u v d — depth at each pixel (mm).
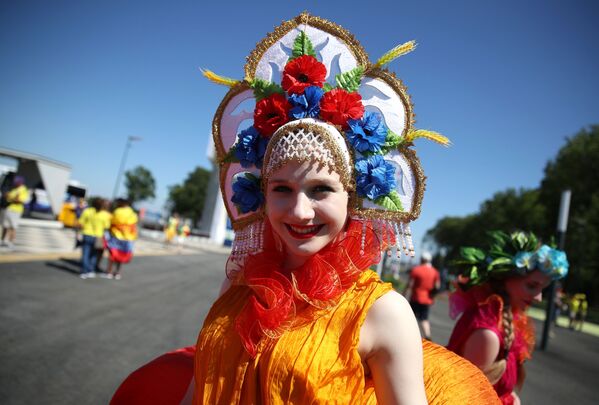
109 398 3328
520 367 2352
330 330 1057
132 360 4219
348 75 1406
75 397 3271
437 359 1503
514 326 2260
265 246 1461
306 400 990
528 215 33531
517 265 2213
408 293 7562
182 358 1801
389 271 13008
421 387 1003
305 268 1204
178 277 11109
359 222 1334
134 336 5051
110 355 4273
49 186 19578
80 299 6523
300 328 1087
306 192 1169
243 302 1287
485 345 2035
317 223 1173
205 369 1188
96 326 5223
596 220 27984
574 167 31250
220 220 34562
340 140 1226
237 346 1159
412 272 7555
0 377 3396
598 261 27688
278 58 1518
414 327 1038
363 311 1039
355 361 1004
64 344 4391
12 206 10430
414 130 1362
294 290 1149
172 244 24719
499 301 2170
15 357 3846
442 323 11570
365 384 1111
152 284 9242
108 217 8734
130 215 9102
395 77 1381
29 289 6488
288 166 1174
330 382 1001
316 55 1483
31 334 4535
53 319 5219
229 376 1132
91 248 8555
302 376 1001
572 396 5668
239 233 1559
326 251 1220
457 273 2496
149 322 5840
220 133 1598
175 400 1617
